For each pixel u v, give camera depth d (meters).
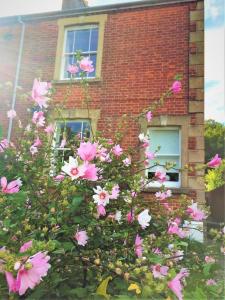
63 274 1.63
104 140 2.57
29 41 8.02
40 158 2.40
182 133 6.45
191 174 6.10
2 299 1.15
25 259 0.97
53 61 7.79
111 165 2.49
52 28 8.05
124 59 7.27
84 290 1.50
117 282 1.58
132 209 2.15
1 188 1.77
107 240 1.96
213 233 2.05
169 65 6.96
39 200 1.83
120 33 7.49
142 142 3.12
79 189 1.91
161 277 1.34
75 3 8.89
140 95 6.94
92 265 1.68
